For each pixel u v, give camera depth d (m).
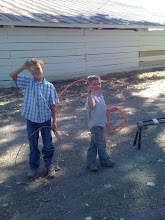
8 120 5.84
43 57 10.06
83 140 4.53
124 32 12.21
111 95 8.05
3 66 9.19
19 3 11.95
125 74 11.92
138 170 3.39
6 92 8.59
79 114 6.16
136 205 2.68
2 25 8.75
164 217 2.49
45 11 11.04
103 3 16.73
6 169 3.60
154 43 13.59
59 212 2.65
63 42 10.44
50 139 3.34
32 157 3.35
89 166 3.41
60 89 9.01
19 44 9.40
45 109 3.18
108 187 3.03
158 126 4.98
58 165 3.63
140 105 6.70
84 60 11.19
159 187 2.98
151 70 13.02
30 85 3.13
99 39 11.45
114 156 3.83
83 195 2.91
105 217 2.53
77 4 14.62
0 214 2.66
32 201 2.85
